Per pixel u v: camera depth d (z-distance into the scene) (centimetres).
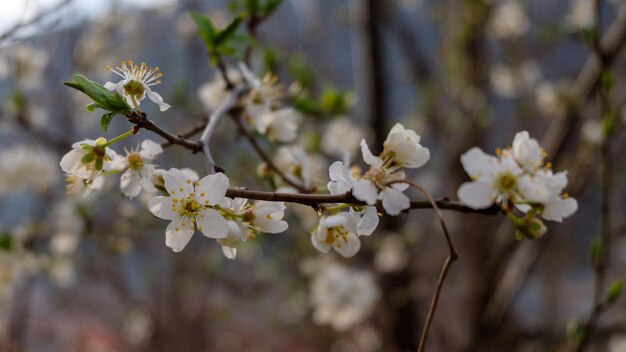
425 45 598
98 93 128
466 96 504
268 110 218
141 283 643
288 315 612
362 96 401
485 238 461
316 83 427
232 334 733
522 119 550
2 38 230
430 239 526
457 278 539
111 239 367
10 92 359
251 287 645
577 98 346
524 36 569
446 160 512
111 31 495
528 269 388
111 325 684
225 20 485
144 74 146
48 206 413
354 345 588
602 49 258
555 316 537
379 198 132
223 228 135
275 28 493
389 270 442
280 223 142
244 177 465
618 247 681
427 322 128
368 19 390
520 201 130
